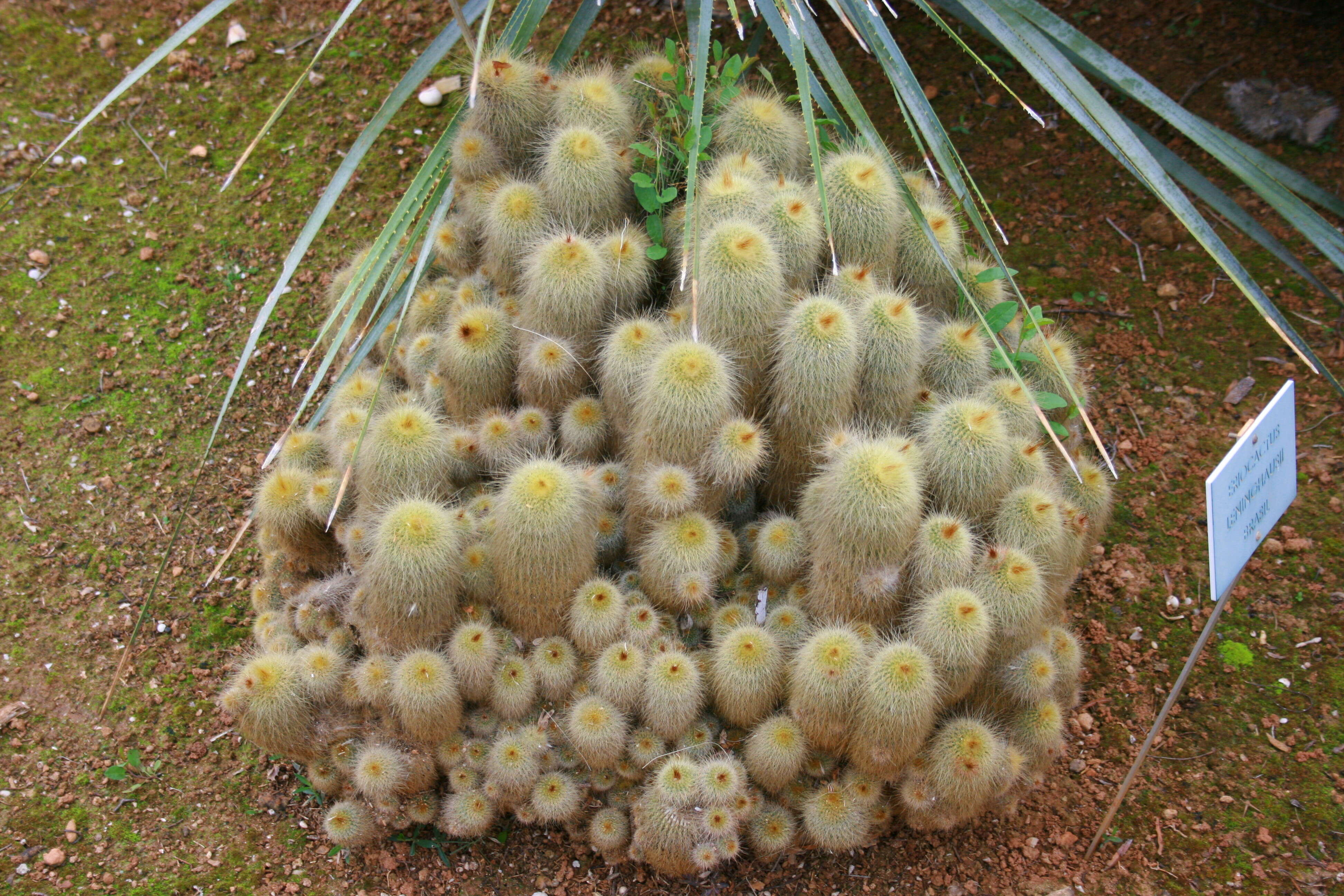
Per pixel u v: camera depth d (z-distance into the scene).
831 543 2.20
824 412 2.37
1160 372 3.67
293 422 2.51
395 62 4.77
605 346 2.53
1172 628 3.08
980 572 2.25
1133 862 2.56
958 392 2.64
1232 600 3.12
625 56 4.50
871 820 2.34
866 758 2.18
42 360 3.77
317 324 3.94
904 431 2.58
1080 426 3.04
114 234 4.15
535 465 2.25
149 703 2.97
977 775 2.16
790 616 2.34
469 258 3.04
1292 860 2.54
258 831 2.68
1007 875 2.53
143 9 4.96
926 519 2.27
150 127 4.52
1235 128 4.14
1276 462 2.25
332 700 2.36
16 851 2.62
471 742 2.36
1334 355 3.58
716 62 3.14
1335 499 3.28
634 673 2.23
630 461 2.50
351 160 2.83
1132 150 2.55
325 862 2.60
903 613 2.32
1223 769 2.74
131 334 3.87
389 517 2.20
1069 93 2.68
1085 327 3.80
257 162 4.43
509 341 2.64
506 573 2.25
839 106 4.32
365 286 2.63
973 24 3.64
